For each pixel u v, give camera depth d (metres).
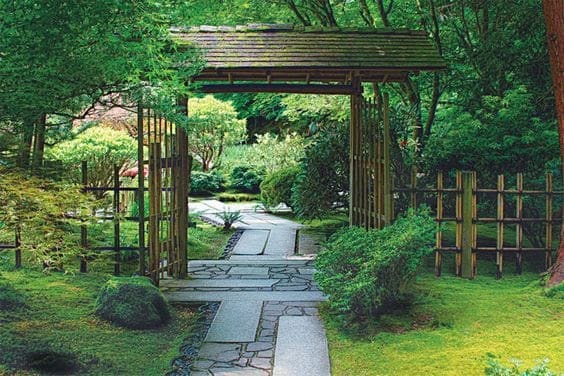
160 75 5.86
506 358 4.62
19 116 4.98
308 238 11.33
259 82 8.91
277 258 9.28
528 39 9.09
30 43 4.31
